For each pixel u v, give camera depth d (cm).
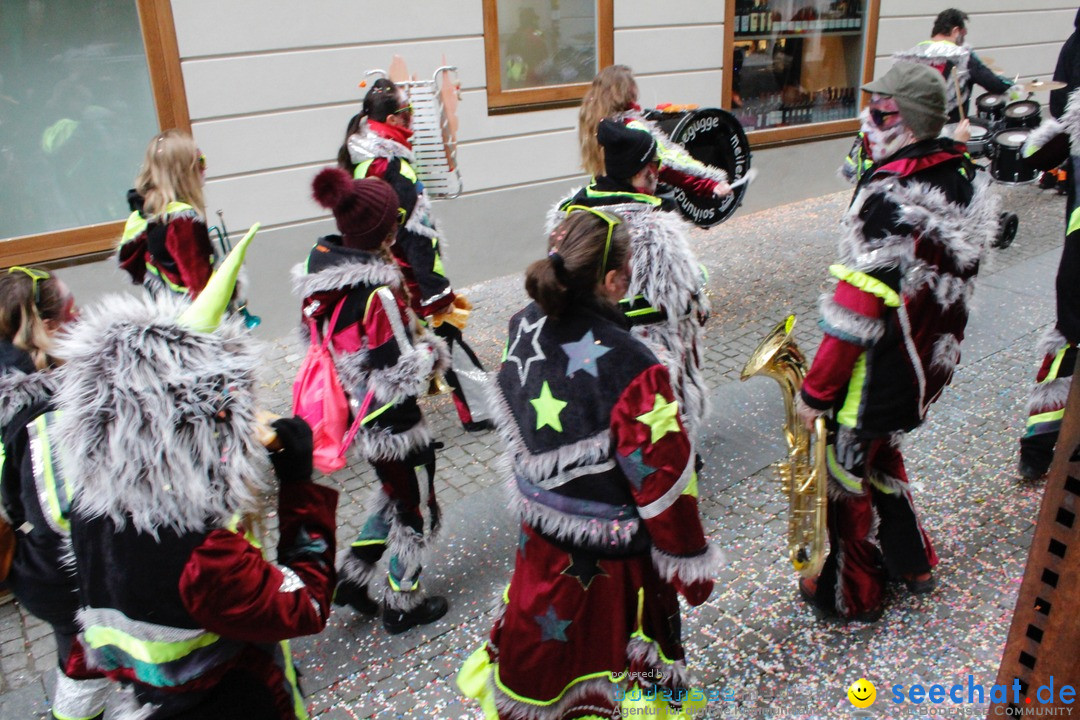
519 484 201
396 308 255
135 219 351
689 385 296
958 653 275
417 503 284
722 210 438
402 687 274
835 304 240
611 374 181
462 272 680
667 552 185
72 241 512
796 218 849
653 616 200
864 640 283
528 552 202
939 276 235
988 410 437
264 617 150
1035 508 351
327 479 403
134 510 138
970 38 988
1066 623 142
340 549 345
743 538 341
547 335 191
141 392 135
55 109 499
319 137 579
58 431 143
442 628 300
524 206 699
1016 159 844
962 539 333
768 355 255
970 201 239
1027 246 711
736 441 418
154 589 144
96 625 153
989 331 534
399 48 598
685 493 183
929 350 246
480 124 654
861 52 909
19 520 174
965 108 622
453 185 500
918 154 235
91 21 493
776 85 862
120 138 523
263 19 538
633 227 277
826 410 250
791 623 292
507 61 664
